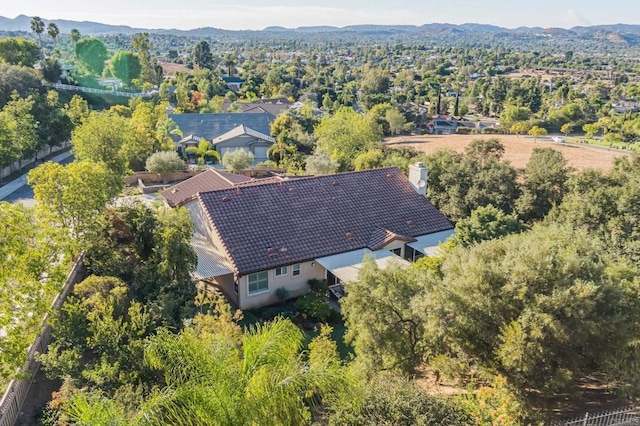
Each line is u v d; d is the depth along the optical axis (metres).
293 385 11.88
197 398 11.14
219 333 17.34
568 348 18.47
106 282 26.03
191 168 71.88
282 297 33.69
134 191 59.69
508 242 21.52
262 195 37.53
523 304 18.36
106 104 141.00
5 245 19.62
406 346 20.50
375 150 64.44
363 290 20.91
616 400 20.00
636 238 34.78
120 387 16.36
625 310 18.83
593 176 40.81
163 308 24.22
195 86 173.00
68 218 31.11
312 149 90.12
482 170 46.84
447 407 15.19
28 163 79.06
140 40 194.75
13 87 101.12
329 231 36.50
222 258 34.19
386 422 14.14
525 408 17.84
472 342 19.12
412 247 37.16
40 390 20.31
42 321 22.20
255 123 98.81
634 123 126.38
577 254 20.22
